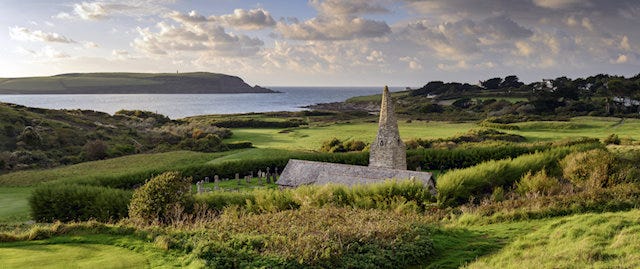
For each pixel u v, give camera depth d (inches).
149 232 674.2
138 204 1024.2
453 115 5506.9
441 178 1283.2
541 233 690.2
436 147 2878.9
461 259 616.1
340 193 1146.7
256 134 4222.4
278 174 2265.0
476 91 7844.5
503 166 1422.2
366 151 2454.5
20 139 2878.9
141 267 546.3
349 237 636.7
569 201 863.1
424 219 872.3
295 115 6250.0
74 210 1248.8
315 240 598.9
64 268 537.0
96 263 558.6
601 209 825.5
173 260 573.9
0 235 651.5
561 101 5152.6
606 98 4990.2
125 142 3415.4
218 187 1822.1
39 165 2593.5
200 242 595.5
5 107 3393.2
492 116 4936.0
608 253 555.5
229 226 708.0
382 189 1141.1
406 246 628.7
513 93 6948.8
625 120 4010.8
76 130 3378.4
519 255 600.7
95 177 1843.0
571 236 641.0
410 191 1119.6
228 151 3193.9
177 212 968.3
